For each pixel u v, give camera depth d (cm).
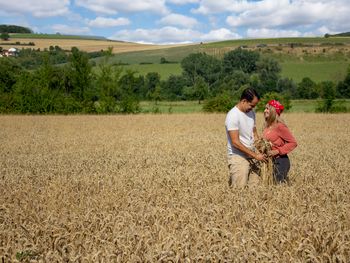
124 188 927
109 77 5178
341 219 671
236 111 858
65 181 1051
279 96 5028
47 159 1608
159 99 7531
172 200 779
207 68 10056
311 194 824
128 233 577
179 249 533
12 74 6938
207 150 1816
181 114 4675
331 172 1134
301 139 2288
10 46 15075
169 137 2495
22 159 1627
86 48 15362
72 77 5194
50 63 5181
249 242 548
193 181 1016
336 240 548
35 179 1123
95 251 527
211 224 620
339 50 12912
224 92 5209
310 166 1235
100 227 635
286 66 11212
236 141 855
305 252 532
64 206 799
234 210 692
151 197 845
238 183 876
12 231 614
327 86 7700
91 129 3178
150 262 498
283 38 15625
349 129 2962
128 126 3384
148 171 1216
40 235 620
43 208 776
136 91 8725
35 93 5097
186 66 10075
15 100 5112
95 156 1695
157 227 611
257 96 849
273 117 887
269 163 880
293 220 632
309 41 14588
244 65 10338
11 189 970
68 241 589
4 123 3769
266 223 626
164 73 10744
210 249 521
